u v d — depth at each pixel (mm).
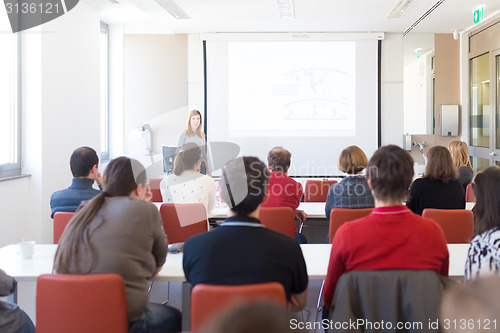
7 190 4453
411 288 1590
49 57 4984
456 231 2938
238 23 6840
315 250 2535
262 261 1609
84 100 5820
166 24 6914
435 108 7492
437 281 1594
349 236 1679
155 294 3709
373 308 1598
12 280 1978
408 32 7387
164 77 7598
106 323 1731
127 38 7586
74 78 5562
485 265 1737
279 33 7359
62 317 1739
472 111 7250
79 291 1720
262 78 7414
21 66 4816
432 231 1672
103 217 1908
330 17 6461
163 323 1990
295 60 7371
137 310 1896
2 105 4559
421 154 7539
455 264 2232
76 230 1881
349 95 7379
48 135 4992
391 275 1604
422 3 5746
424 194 3289
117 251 1856
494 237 1731
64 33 5316
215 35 7387
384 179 1676
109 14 6855
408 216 1677
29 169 4852
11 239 4520
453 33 7289
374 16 6398
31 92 4828
